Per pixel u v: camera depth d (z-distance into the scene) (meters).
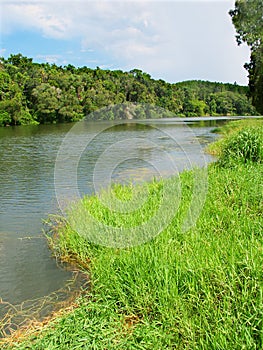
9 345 2.95
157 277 3.25
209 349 2.50
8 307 3.66
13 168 11.98
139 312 3.17
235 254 3.37
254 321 2.59
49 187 8.67
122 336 2.89
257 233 4.07
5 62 50.94
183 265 3.33
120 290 3.35
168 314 2.92
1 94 38.94
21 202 7.49
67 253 4.68
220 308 2.83
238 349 2.41
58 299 3.76
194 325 2.72
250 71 35.06
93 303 3.35
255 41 32.22
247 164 7.45
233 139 8.89
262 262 3.15
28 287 4.01
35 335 3.02
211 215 4.87
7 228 5.88
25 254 4.82
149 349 2.71
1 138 22.94
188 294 2.98
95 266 3.95
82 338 2.85
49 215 6.04
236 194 5.39
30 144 19.31
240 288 3.02
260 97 32.59
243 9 31.42
